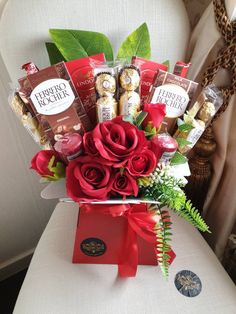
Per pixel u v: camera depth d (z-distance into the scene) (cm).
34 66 47
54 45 54
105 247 58
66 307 54
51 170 46
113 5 54
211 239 88
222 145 69
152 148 45
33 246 108
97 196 42
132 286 57
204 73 60
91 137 44
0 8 57
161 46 61
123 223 55
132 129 42
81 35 53
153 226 50
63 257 62
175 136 50
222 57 57
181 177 50
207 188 79
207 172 74
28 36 53
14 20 52
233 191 75
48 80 45
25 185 91
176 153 49
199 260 63
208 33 59
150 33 58
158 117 45
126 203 47
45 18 53
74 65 49
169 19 58
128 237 55
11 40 53
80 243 58
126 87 46
